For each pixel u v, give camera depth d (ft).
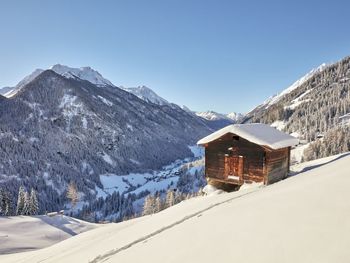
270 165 87.04
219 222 41.98
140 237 53.78
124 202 565.94
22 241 212.64
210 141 95.04
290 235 30.19
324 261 23.81
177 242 38.93
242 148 90.38
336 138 418.31
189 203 87.40
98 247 59.47
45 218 278.87
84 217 529.86
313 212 34.81
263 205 44.04
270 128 102.73
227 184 97.40
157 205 374.84
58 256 70.23
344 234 27.27
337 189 41.68
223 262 28.78
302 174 79.71
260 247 29.50
